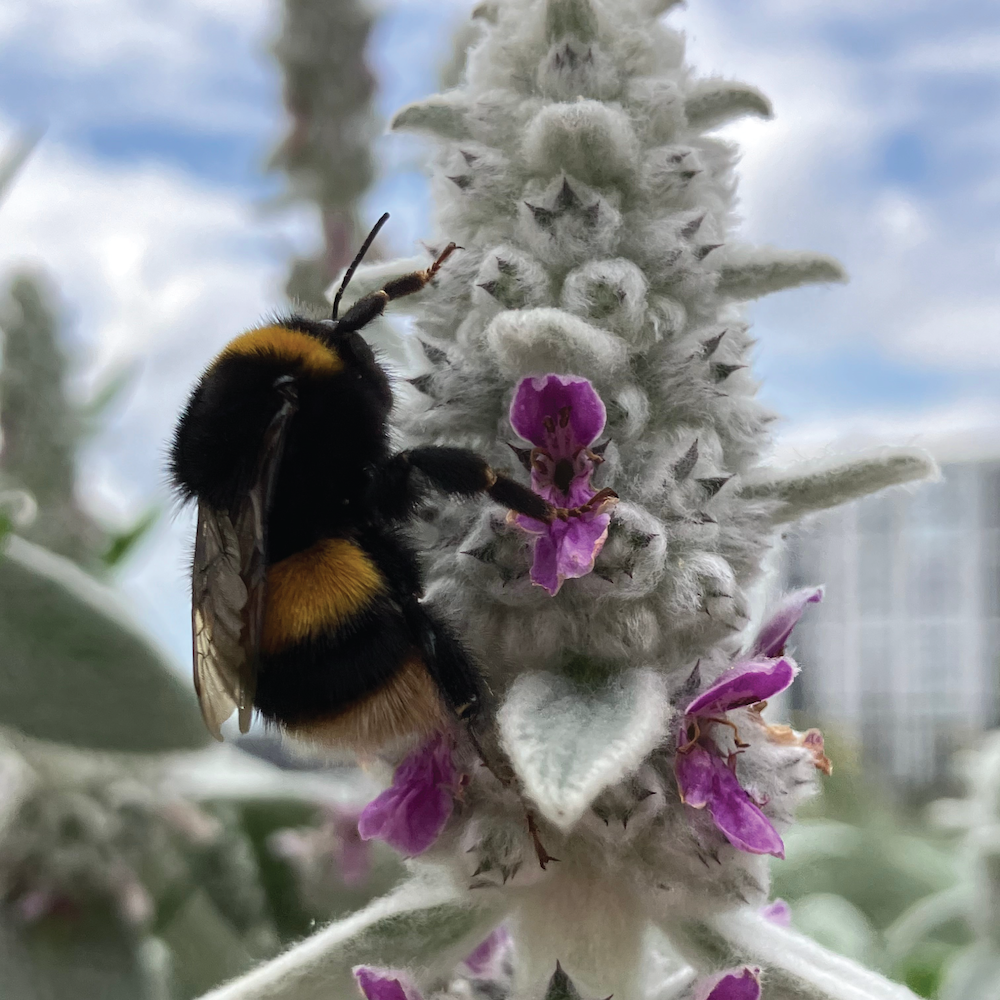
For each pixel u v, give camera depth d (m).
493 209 0.06
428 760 0.06
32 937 0.10
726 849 0.06
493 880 0.06
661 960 0.07
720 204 0.07
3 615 0.10
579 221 0.06
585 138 0.06
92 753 0.10
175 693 0.10
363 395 0.07
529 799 0.06
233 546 0.07
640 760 0.06
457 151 0.07
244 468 0.07
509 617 0.06
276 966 0.06
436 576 0.07
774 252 0.06
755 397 0.07
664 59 0.07
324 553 0.07
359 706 0.07
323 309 0.08
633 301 0.06
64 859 0.10
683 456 0.06
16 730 0.10
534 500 0.06
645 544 0.06
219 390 0.07
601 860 0.06
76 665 0.10
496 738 0.06
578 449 0.06
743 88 0.07
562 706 0.06
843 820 0.23
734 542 0.06
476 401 0.06
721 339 0.06
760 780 0.06
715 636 0.06
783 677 0.06
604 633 0.06
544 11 0.07
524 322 0.06
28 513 0.10
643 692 0.06
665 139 0.06
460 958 0.06
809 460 0.07
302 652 0.07
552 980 0.06
